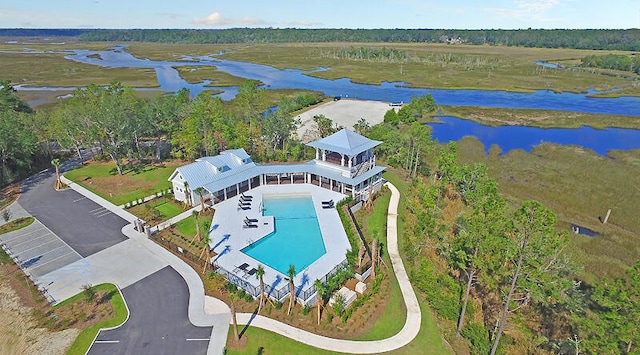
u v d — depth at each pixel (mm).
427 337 33062
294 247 45156
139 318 33969
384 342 32312
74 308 35156
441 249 43906
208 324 33438
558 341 32688
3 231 48375
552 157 80125
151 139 88750
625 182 67125
